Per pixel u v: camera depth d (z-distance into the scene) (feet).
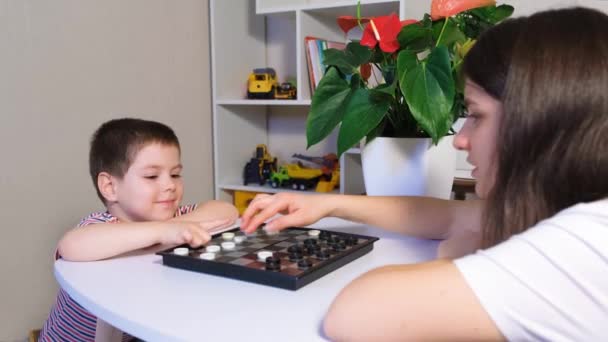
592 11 1.70
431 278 1.54
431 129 2.90
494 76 1.72
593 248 1.40
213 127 7.48
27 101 4.97
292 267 2.23
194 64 7.06
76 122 5.47
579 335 1.39
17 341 5.02
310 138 3.54
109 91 5.82
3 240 4.83
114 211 3.96
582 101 1.55
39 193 5.14
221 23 7.12
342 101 3.52
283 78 7.97
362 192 6.97
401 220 2.96
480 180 1.96
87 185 5.63
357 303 1.60
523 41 1.67
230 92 7.39
